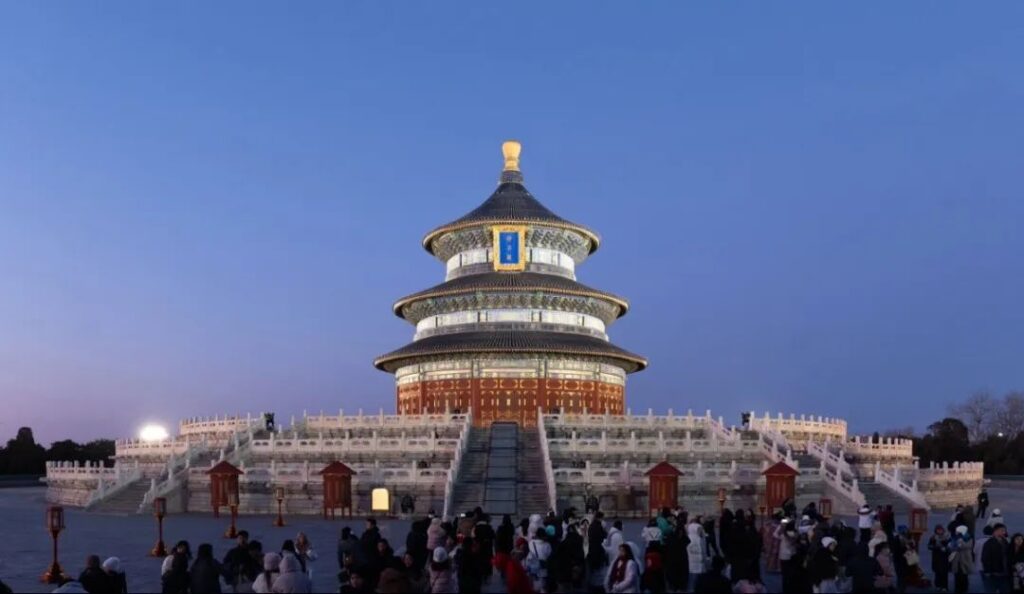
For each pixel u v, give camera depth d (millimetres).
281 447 78562
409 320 124625
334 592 34969
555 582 31266
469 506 66000
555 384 108062
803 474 70625
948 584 37969
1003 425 175000
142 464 86938
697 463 73875
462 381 108250
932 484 82312
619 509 67500
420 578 28266
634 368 120625
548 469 68188
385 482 68688
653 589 28094
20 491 119688
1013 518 71188
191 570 26906
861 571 28250
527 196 125625
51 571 39375
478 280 114625
